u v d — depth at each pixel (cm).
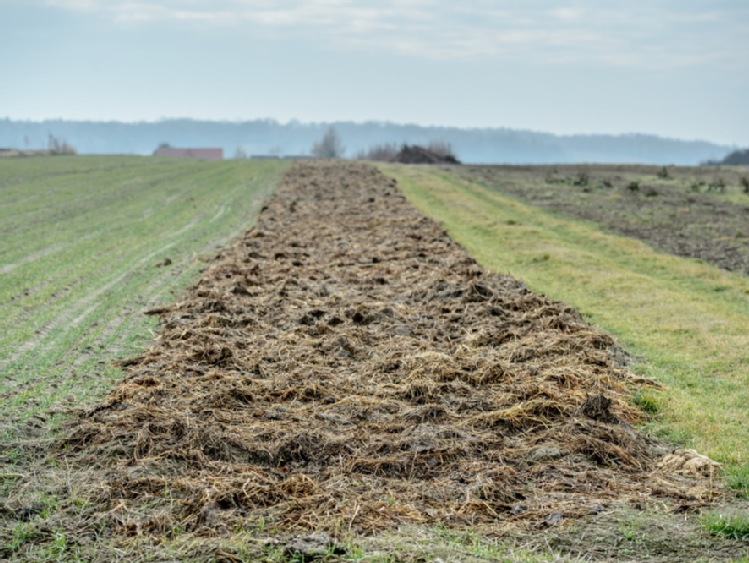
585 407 1009
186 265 2045
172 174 5488
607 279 1958
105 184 4662
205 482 823
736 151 13125
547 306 1512
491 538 730
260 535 729
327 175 5091
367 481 845
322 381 1145
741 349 1357
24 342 1338
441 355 1216
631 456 907
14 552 702
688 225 3098
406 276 1895
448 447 911
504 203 3812
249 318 1450
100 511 773
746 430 995
